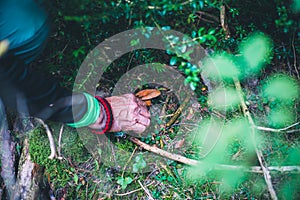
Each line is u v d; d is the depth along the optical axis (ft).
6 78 2.11
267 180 2.72
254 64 2.90
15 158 3.13
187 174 3.05
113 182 3.10
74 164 3.09
